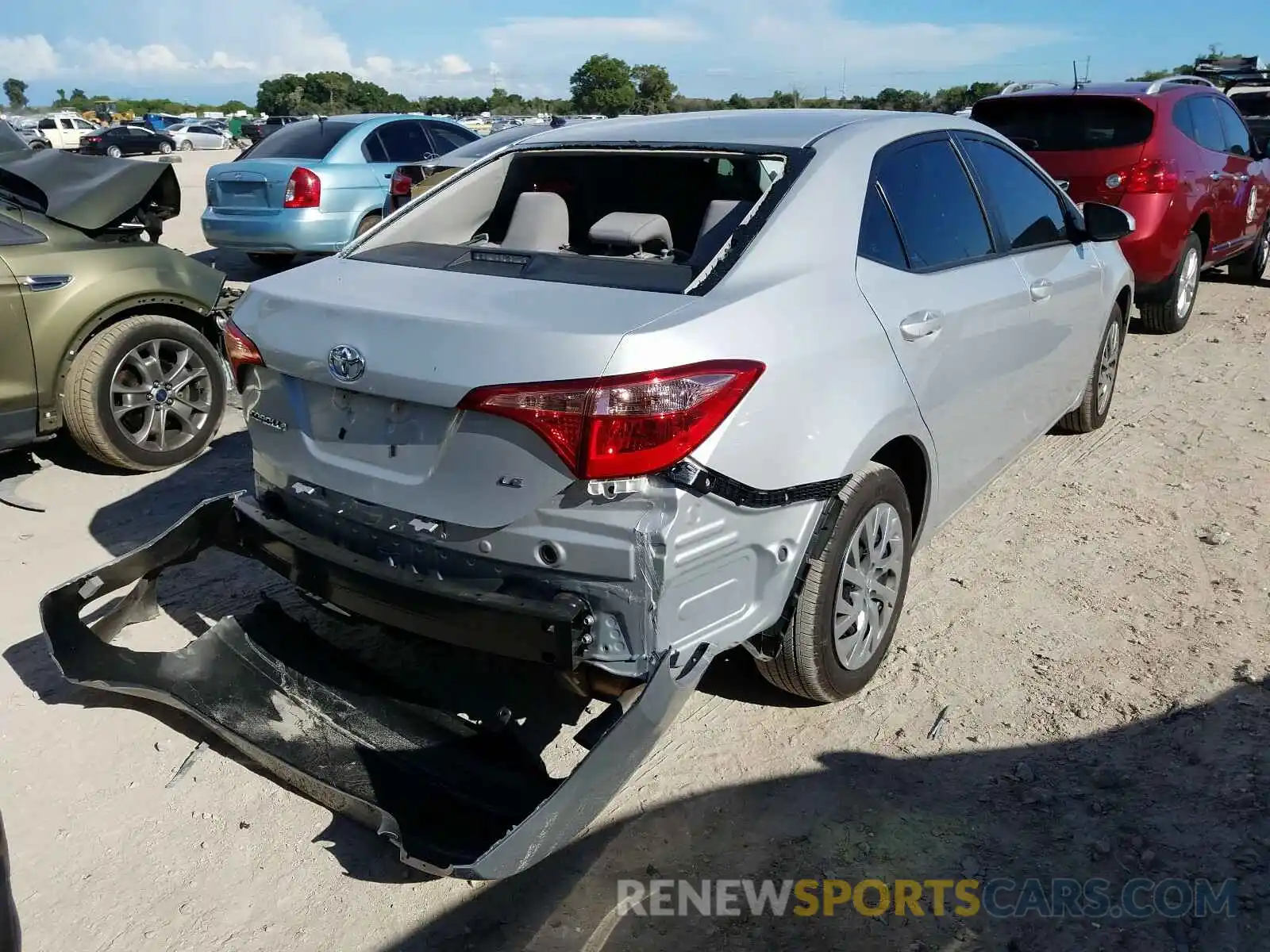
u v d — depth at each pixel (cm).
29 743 320
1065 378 474
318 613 388
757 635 298
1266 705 322
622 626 248
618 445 237
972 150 399
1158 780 292
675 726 324
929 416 334
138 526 475
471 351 249
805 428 272
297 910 257
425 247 326
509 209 398
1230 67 1433
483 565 259
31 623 391
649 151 340
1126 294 553
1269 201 966
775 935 246
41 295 484
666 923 251
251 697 306
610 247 342
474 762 281
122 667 316
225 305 592
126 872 269
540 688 322
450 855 241
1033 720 321
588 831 282
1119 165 713
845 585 310
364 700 307
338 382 272
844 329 289
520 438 245
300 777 275
